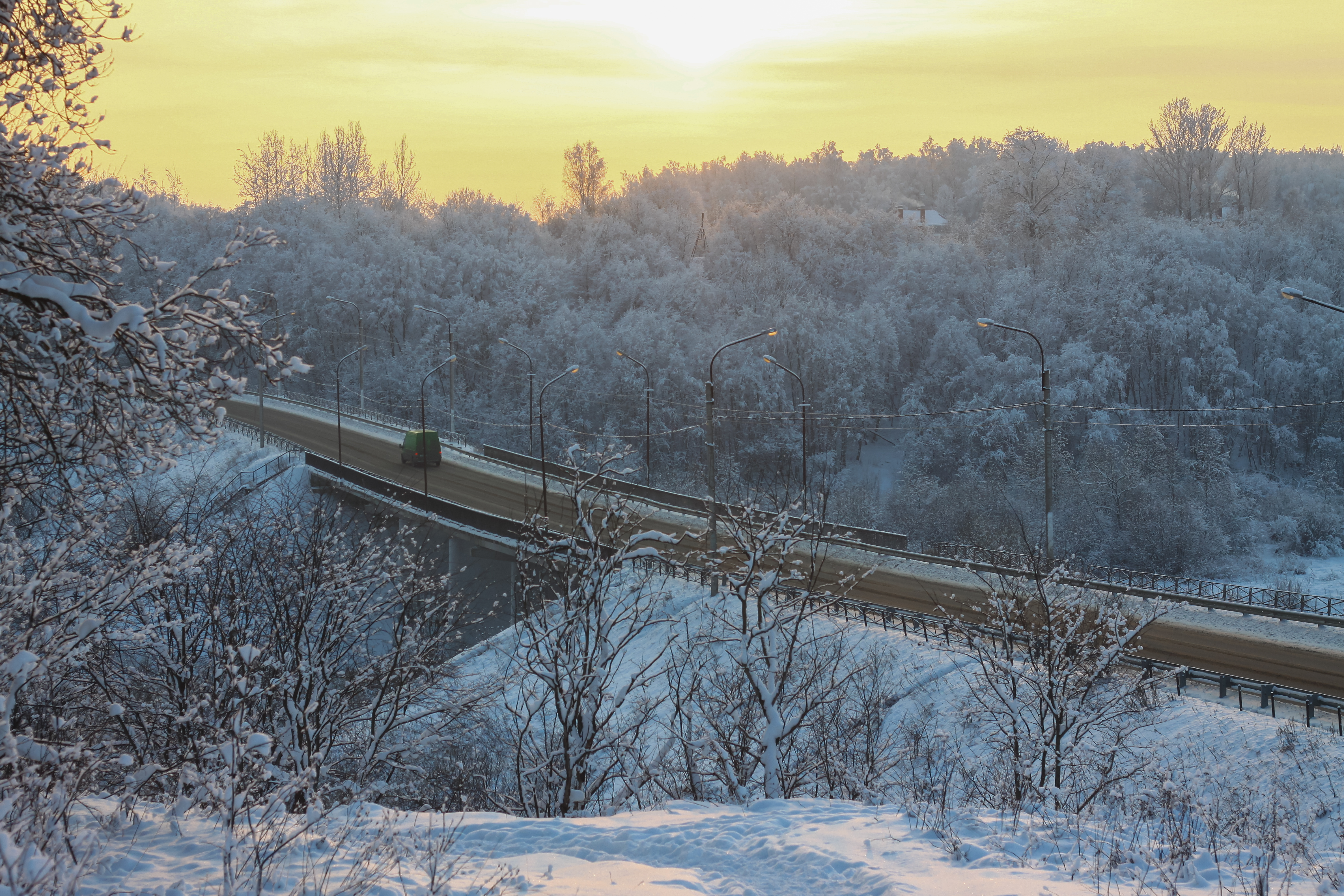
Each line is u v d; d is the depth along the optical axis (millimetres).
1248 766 16859
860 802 12508
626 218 116562
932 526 57500
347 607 14828
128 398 8086
